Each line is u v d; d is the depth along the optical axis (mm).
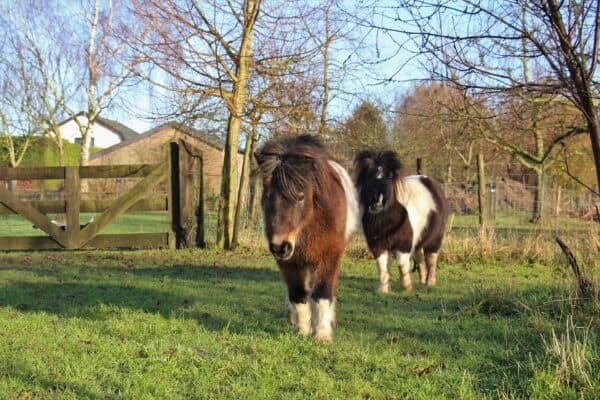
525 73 5191
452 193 16141
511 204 15992
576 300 5777
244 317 5859
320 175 4676
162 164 11742
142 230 15734
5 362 4285
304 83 11078
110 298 6816
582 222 12109
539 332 5027
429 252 8367
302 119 12055
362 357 4434
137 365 4242
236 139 11656
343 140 13305
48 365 4250
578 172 17469
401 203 7516
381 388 3906
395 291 7664
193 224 12094
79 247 11602
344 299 7031
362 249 10938
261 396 3693
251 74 10914
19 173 11430
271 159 4492
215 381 3955
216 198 15312
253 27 10875
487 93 4785
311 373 4133
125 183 22578
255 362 4309
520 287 7410
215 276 8648
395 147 19719
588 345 4441
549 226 11867
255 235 12031
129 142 42625
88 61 21641
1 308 6230
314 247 4809
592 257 9562
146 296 6945
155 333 5180
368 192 7320
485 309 6254
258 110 11117
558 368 3893
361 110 13344
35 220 11461
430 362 4422
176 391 3785
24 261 10195
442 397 3693
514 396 3701
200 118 11648
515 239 11016
